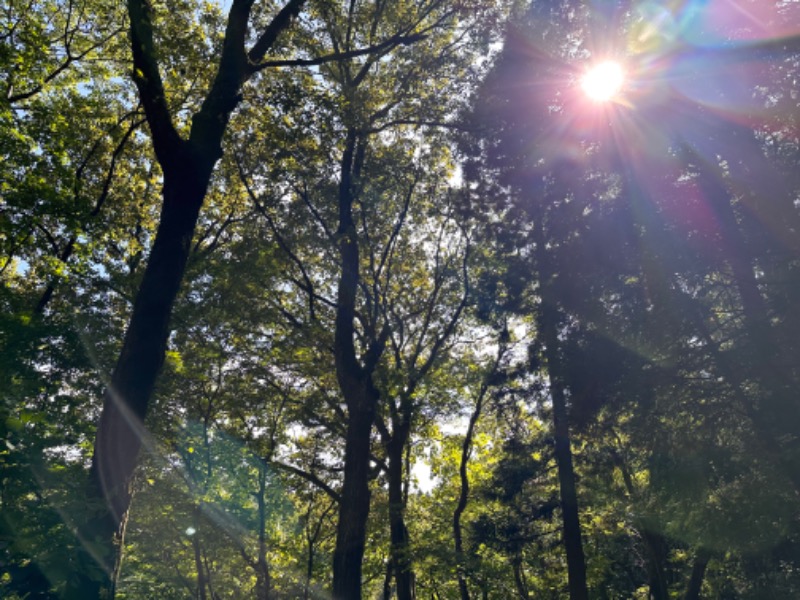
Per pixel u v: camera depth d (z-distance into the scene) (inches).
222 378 836.6
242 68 498.0
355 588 650.2
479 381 971.3
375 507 1015.6
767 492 505.4
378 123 799.7
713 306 566.6
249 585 1165.7
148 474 750.5
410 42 627.2
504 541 912.9
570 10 703.1
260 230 826.2
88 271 666.2
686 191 554.9
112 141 853.8
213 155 462.9
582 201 638.5
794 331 480.4
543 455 876.0
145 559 948.6
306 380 915.4
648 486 634.8
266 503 874.8
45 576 268.5
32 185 546.6
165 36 631.8
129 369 392.8
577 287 597.9
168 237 428.5
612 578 1166.3
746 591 729.6
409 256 973.2
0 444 278.4
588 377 568.7
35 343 470.0
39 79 650.8
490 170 739.4
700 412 538.0
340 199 761.6
